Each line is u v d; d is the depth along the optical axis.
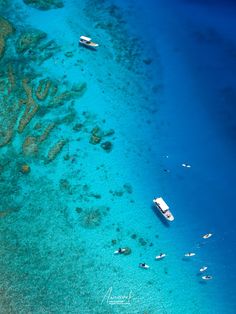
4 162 48.69
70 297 40.03
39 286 40.38
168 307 40.69
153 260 43.47
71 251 42.91
